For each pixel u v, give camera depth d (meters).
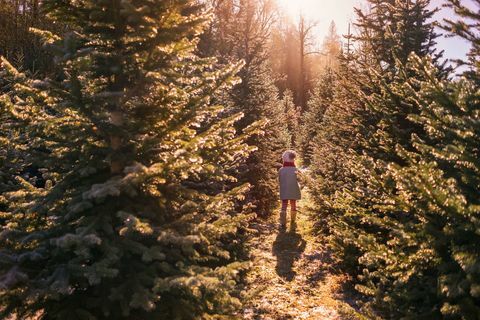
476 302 3.03
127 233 3.62
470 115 3.32
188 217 4.33
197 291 3.80
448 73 6.49
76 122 4.32
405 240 3.34
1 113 4.52
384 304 3.82
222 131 4.79
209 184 6.64
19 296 3.52
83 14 4.68
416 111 5.80
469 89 3.32
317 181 11.99
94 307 4.21
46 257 3.92
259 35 16.16
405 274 3.49
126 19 4.41
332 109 13.45
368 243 3.76
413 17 8.02
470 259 2.70
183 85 5.55
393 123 5.84
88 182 4.34
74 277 4.01
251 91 13.70
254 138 13.03
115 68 4.22
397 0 8.41
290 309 6.83
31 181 6.62
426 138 5.45
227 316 4.46
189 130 4.68
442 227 3.34
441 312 3.06
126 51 4.61
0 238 3.93
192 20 4.58
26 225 4.51
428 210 3.26
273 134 16.09
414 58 3.58
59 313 3.90
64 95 4.11
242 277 7.81
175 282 3.46
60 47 3.95
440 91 3.45
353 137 9.64
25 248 4.16
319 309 6.86
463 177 3.15
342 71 10.13
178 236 3.80
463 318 2.79
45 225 4.56
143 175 3.92
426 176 3.00
